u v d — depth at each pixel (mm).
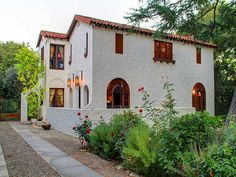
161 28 12273
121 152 6977
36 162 7297
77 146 9875
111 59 15898
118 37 16297
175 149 5445
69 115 13312
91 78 15227
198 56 20344
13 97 24844
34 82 19375
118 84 16203
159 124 6828
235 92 12016
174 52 18812
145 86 17234
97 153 8320
